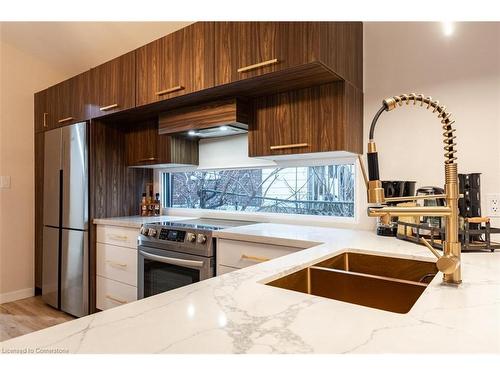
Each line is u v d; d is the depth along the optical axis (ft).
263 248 5.89
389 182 5.49
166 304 2.48
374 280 3.62
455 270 3.03
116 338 1.91
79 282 9.33
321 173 7.75
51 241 10.29
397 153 6.32
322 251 4.56
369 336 1.96
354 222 7.03
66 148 9.90
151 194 11.11
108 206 9.78
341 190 7.43
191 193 10.40
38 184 11.17
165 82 7.32
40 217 11.09
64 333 1.97
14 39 10.27
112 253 8.86
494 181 5.35
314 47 5.21
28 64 11.19
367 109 6.66
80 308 9.27
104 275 9.08
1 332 8.42
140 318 2.20
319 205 7.77
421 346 1.84
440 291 2.85
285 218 8.13
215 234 6.45
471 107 5.56
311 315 2.28
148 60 7.72
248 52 5.91
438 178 5.90
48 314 9.69
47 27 9.52
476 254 4.43
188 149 9.51
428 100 3.19
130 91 8.17
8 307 10.24
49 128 10.75
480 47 5.50
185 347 1.81
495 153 5.34
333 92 5.96
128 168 10.41
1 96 10.61
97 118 9.29
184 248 6.90
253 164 8.70
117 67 8.54
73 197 9.62
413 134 6.16
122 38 9.84
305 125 6.24
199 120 7.54
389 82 6.42
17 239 11.01
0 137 10.60
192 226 7.34
